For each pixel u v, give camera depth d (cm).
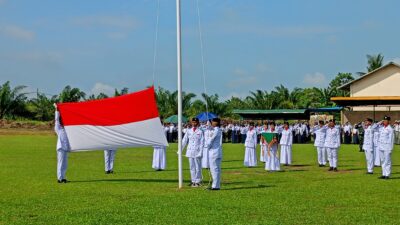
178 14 1736
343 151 3916
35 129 7106
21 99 7700
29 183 1861
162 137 1828
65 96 7731
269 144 2394
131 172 2300
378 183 1869
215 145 1675
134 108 1812
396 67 5653
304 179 2022
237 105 7588
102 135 1809
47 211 1289
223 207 1332
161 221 1159
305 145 4878
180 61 1748
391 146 2030
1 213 1265
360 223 1136
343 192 1616
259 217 1200
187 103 7419
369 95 5753
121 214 1242
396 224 1126
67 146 1892
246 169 2511
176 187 1753
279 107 7338
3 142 4812
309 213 1250
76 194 1579
